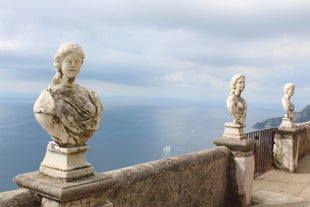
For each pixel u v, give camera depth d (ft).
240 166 20.33
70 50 8.99
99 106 9.69
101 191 9.62
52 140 9.61
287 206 21.44
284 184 26.53
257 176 28.25
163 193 14.29
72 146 9.20
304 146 38.17
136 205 12.72
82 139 9.34
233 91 21.11
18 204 8.55
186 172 15.93
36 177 9.16
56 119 8.79
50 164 9.26
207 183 17.95
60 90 9.05
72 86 9.38
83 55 9.32
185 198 15.88
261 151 29.01
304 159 36.19
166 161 15.12
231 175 20.52
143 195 13.08
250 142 20.76
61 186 8.55
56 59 9.12
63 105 8.85
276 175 29.14
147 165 13.96
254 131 27.68
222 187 19.85
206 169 17.80
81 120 9.16
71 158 9.18
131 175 12.66
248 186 20.88
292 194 23.97
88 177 9.42
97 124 9.55
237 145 20.20
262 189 24.98
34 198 8.96
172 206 14.92
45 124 8.78
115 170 12.69
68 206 8.74
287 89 31.32
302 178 28.43
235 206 20.47
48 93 8.84
